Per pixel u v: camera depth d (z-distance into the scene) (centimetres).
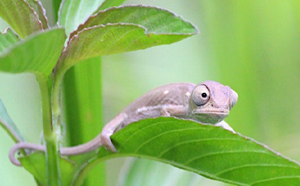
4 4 55
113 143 56
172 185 60
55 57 54
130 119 63
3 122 57
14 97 66
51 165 56
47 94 56
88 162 57
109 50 56
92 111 60
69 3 57
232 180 56
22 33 56
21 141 58
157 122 56
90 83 60
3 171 61
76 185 57
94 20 56
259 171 55
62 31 53
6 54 50
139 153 56
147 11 55
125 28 55
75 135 60
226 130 55
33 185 61
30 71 54
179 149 56
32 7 56
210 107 61
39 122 66
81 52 56
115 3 57
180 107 62
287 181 55
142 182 60
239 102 68
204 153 56
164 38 55
